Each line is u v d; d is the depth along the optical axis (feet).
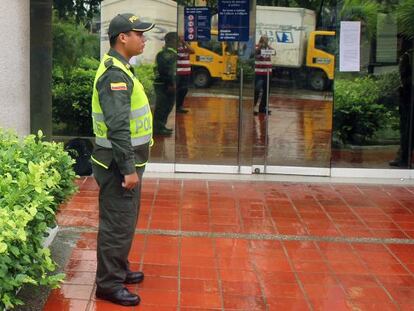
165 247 17.69
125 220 13.32
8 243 9.61
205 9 26.27
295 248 17.97
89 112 26.43
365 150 27.12
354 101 26.89
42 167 12.05
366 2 26.35
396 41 26.55
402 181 26.91
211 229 19.51
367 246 18.35
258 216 21.11
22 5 16.44
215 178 26.40
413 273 16.29
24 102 16.81
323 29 26.61
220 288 14.92
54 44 26.16
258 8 26.45
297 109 27.04
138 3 26.09
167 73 26.61
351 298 14.57
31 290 14.16
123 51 13.15
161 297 14.26
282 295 14.64
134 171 12.78
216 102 26.89
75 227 19.11
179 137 27.02
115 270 13.58
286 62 26.81
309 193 24.52
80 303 13.70
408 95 26.78
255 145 27.22
